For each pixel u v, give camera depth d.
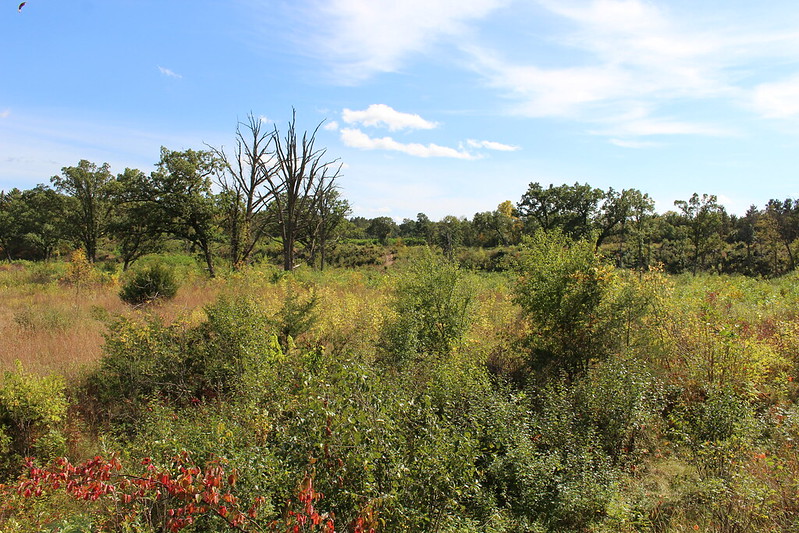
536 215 66.88
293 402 5.39
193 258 42.94
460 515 4.62
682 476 6.11
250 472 4.13
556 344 9.48
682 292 13.44
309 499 3.21
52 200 46.19
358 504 3.68
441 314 10.50
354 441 3.78
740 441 6.11
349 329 10.92
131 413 7.26
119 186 30.47
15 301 15.53
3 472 5.80
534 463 5.57
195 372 8.25
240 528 3.32
